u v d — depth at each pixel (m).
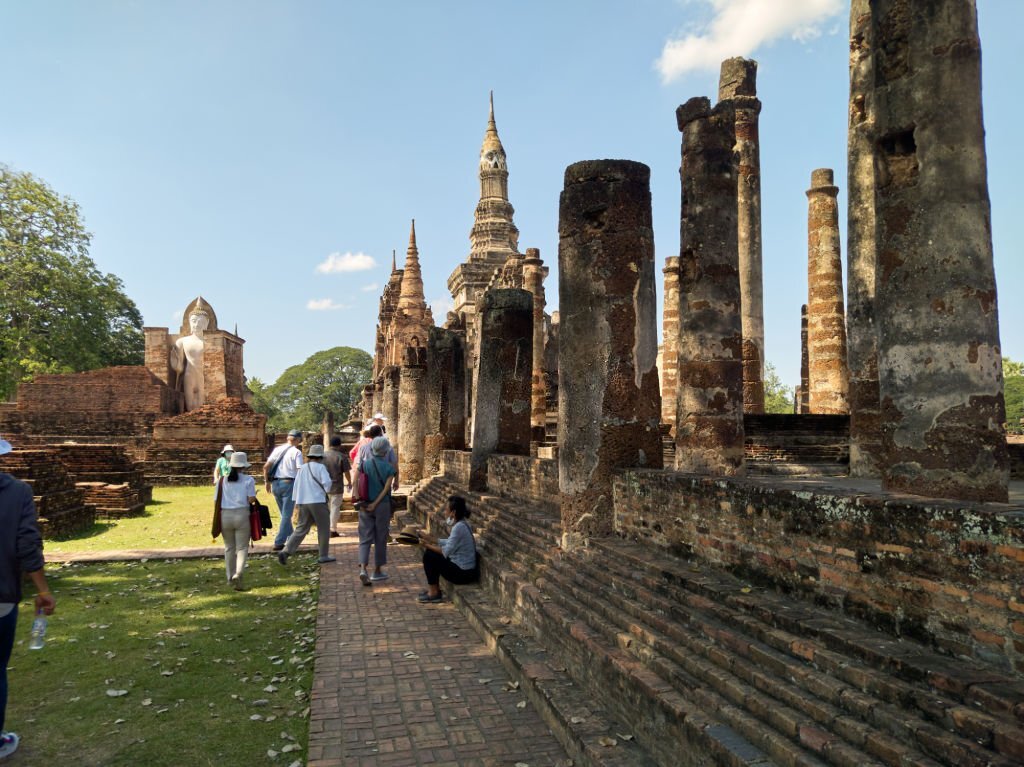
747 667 3.82
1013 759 2.54
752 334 13.90
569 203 7.21
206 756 4.59
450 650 6.68
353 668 6.19
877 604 3.58
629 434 6.91
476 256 46.22
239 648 6.75
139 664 6.27
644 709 4.23
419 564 10.80
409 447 19.09
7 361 34.22
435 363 18.36
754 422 12.25
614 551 6.15
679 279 8.50
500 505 9.95
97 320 39.19
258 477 29.05
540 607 6.20
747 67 13.81
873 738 2.96
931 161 4.38
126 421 34.16
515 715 5.20
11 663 6.27
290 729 5.01
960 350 4.26
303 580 9.66
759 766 3.22
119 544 12.75
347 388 71.31
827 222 14.95
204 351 40.12
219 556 11.27
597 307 7.00
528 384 12.36
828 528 3.93
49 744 4.74
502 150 49.47
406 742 4.77
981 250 4.31
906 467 4.41
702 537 5.25
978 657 3.04
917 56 4.47
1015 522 2.90
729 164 8.27
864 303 9.52
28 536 4.64
